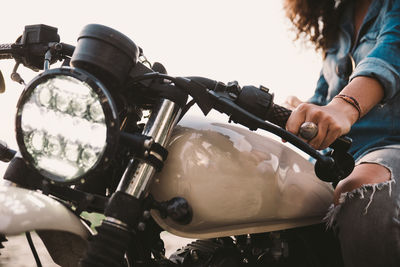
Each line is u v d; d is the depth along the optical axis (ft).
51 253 2.80
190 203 2.66
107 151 2.13
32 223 2.06
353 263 2.94
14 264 5.29
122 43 2.28
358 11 4.39
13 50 2.95
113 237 2.14
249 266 2.94
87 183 2.68
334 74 4.50
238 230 2.77
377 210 2.87
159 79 2.48
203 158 2.69
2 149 2.97
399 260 2.83
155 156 2.29
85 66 2.25
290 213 2.87
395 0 3.62
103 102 2.13
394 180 2.98
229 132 2.86
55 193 2.60
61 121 2.21
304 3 4.95
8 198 2.19
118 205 2.18
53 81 2.23
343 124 2.56
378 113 3.73
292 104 4.34
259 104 2.45
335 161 2.62
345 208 2.96
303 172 3.01
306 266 3.07
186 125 2.86
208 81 2.54
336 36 4.57
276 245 2.95
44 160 2.26
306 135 2.47
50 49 2.85
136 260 2.72
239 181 2.71
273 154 2.89
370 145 3.71
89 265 2.08
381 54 3.13
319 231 3.14
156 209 2.44
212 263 2.82
